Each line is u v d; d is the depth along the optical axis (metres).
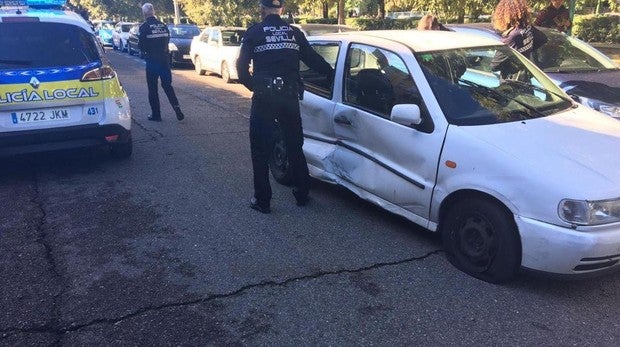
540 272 3.37
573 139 3.74
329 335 3.09
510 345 3.02
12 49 5.33
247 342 3.01
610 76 6.60
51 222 4.64
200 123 8.74
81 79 5.55
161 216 4.79
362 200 5.25
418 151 4.02
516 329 3.16
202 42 15.55
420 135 4.01
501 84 4.40
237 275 3.74
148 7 8.20
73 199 5.20
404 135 4.13
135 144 7.31
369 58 4.67
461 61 4.39
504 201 3.44
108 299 3.42
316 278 3.71
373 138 4.45
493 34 7.27
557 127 3.90
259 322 3.20
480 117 3.94
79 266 3.86
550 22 8.44
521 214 3.38
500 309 3.36
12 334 3.05
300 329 3.14
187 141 7.51
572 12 11.85
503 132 3.75
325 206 5.08
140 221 4.67
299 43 4.65
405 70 4.29
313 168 5.23
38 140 5.41
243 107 10.34
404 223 4.68
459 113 3.95
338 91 4.88
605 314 3.34
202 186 5.61
